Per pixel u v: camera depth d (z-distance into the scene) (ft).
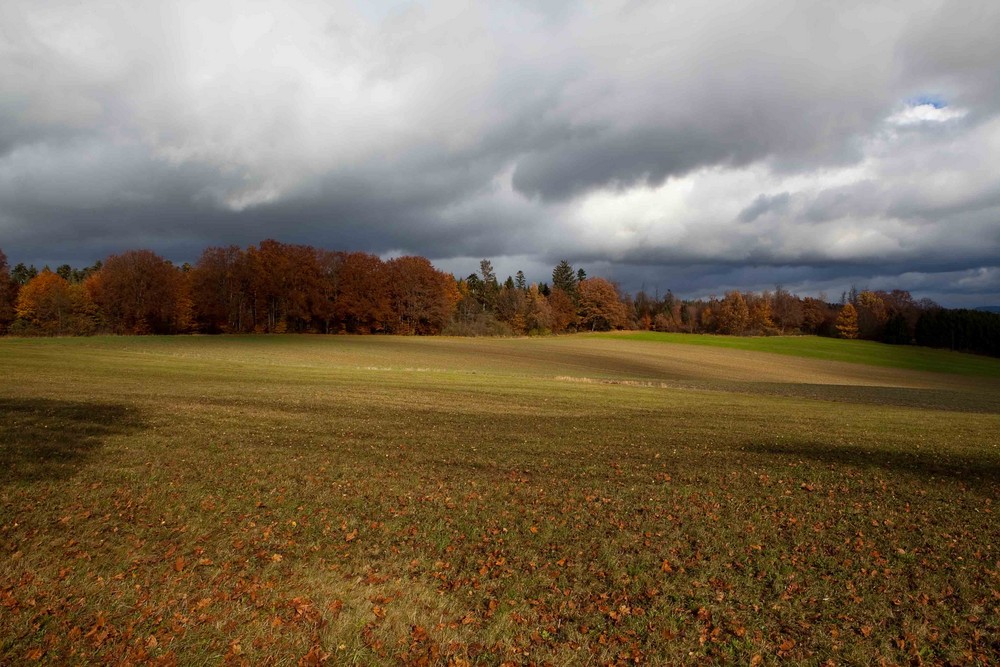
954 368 284.00
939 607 24.91
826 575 28.02
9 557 26.58
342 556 29.25
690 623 23.52
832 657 21.30
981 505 39.83
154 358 147.13
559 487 42.88
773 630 23.03
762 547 31.48
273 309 352.90
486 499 39.42
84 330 291.17
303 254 346.54
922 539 32.86
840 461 53.62
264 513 34.88
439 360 203.72
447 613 23.97
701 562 29.35
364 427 65.46
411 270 359.05
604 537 32.60
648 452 56.80
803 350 330.13
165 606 23.12
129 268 302.66
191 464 44.98
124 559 27.27
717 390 143.13
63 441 49.19
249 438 55.93
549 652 21.26
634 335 410.52
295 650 20.79
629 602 25.20
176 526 31.96
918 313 456.04
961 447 61.82
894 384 212.43
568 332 466.29
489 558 29.55
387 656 20.80
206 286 325.83
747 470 49.49
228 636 21.33
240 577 26.20
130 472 41.47
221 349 199.00
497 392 109.50
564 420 77.61
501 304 443.73
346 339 270.46
